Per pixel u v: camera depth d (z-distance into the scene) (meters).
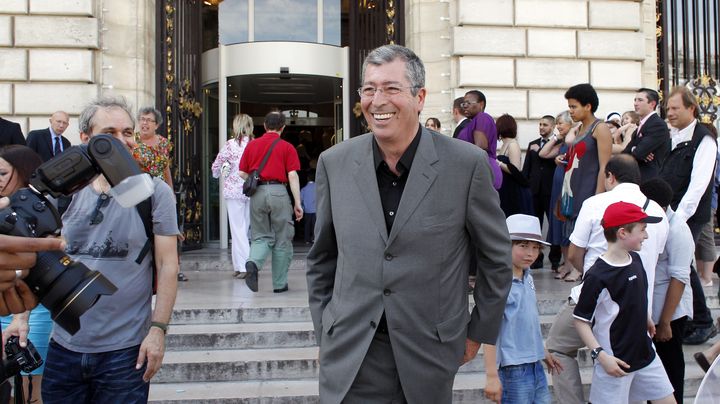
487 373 3.67
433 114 9.55
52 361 3.16
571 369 4.36
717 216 8.80
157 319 3.13
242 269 8.27
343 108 10.66
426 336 2.62
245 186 7.04
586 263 4.45
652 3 10.07
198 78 10.70
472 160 2.69
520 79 9.37
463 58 9.30
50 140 8.11
